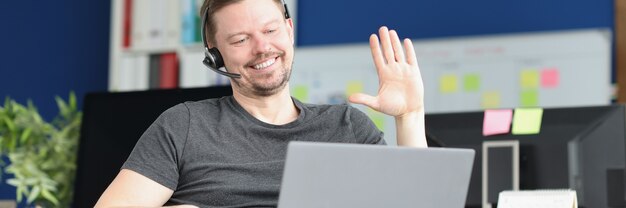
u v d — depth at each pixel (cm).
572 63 452
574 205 211
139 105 264
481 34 487
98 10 550
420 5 498
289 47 212
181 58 506
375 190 171
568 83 452
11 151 284
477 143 266
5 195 514
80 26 552
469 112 270
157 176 200
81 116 291
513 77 461
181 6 510
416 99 211
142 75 512
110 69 528
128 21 520
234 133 208
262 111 215
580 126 258
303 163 161
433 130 273
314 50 499
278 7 212
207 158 204
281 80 211
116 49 520
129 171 200
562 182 257
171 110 212
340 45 495
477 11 488
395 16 502
